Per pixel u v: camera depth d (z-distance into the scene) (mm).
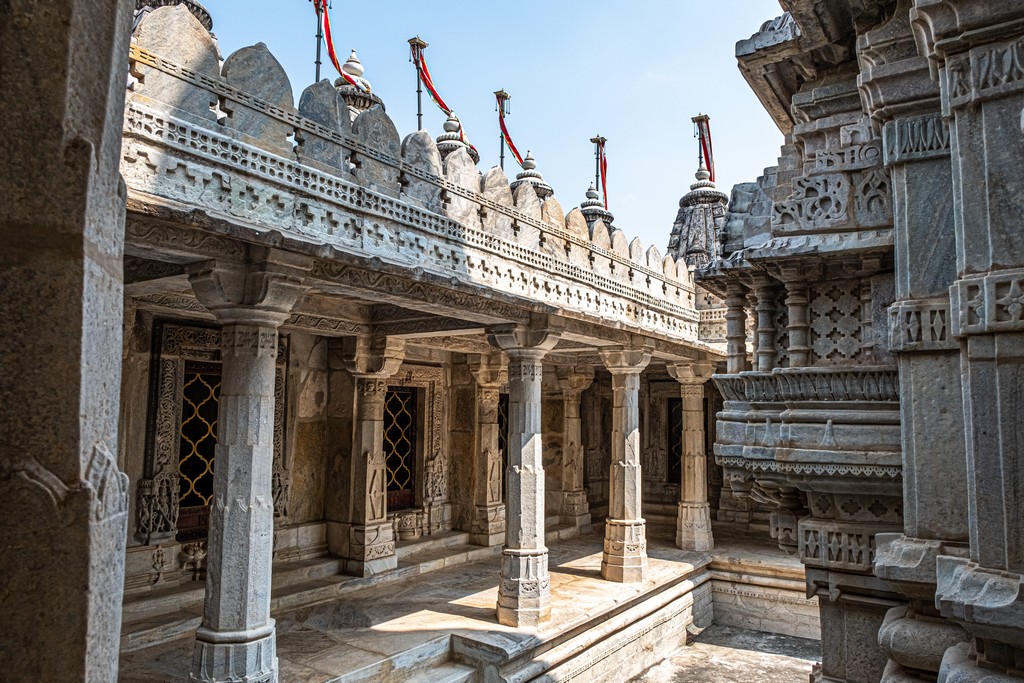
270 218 5008
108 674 1322
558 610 8258
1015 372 2523
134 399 7414
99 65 1333
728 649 10156
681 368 12195
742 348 4715
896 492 3641
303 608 8234
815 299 4031
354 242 5652
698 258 15430
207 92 4715
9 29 1209
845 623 3994
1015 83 2559
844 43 3840
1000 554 2551
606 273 9320
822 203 3865
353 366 9336
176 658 6406
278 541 9125
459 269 6746
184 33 4582
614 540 9828
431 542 10961
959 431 3125
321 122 5512
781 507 4281
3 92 1205
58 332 1224
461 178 6926
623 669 8812
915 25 2824
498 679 6945
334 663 6449
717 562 11641
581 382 13812
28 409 1205
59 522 1196
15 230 1209
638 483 9969
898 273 3299
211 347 8250
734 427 4129
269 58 5141
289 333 9383
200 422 8289
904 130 3285
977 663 2699
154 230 4363
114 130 1400
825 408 3789
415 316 8703
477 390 11727
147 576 7469
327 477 9820
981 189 2646
